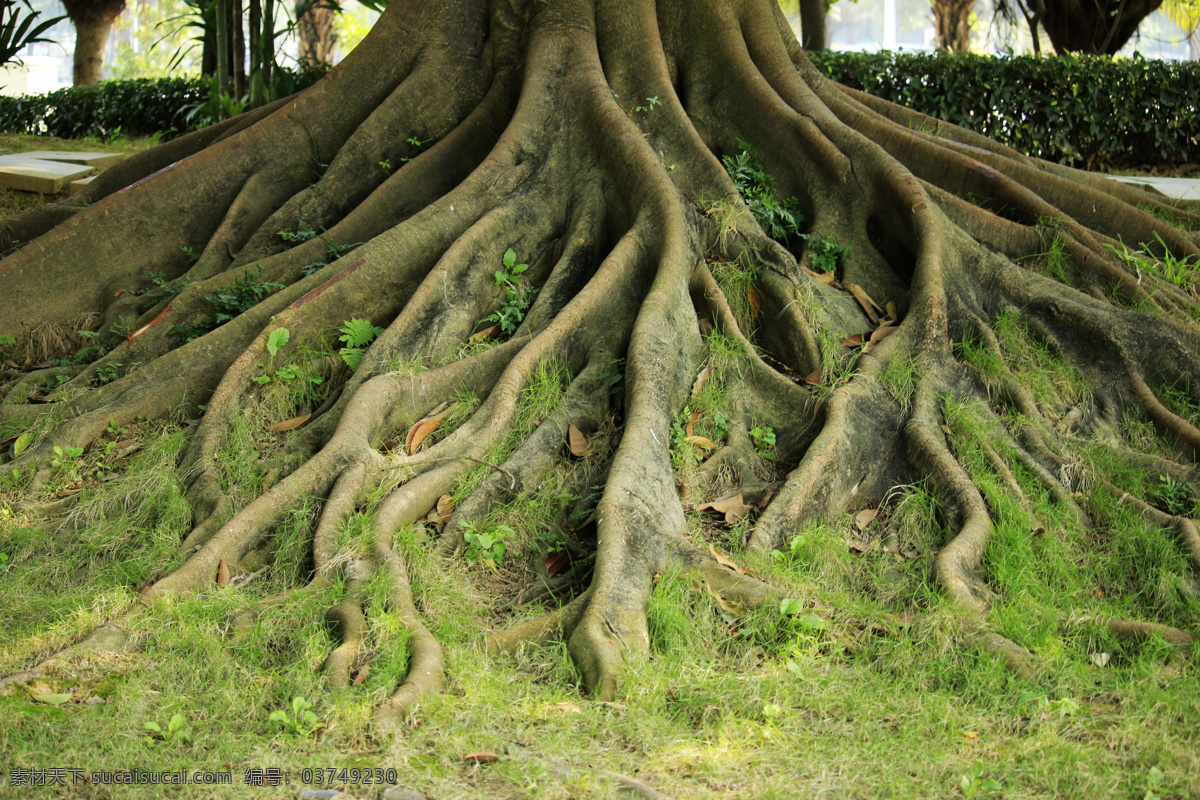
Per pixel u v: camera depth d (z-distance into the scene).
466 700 3.64
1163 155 12.75
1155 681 3.86
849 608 4.32
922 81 12.68
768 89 7.56
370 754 3.33
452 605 4.37
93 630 4.01
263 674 3.82
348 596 4.23
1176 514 5.23
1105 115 12.63
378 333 6.21
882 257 6.94
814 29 18.23
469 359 5.80
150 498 5.04
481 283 6.42
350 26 37.09
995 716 3.66
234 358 6.05
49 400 6.05
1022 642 4.10
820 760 3.36
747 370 5.83
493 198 6.84
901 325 6.12
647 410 5.20
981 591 4.46
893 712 3.68
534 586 4.65
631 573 4.31
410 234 6.50
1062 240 7.09
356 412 5.23
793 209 7.34
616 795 3.13
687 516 5.01
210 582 4.44
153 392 5.84
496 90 7.71
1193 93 12.55
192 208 7.56
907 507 5.10
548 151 7.08
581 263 6.56
